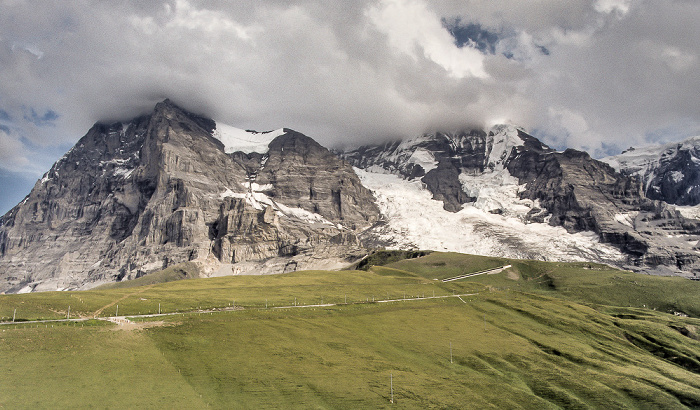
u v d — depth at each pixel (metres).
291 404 122.00
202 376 129.88
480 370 166.38
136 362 132.00
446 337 195.75
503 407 138.12
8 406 103.56
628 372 179.62
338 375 142.62
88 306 178.50
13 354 126.56
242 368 138.12
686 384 176.38
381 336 188.50
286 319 191.50
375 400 130.00
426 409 128.50
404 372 153.00
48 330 144.00
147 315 175.38
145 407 109.88
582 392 159.00
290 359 149.75
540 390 158.25
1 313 157.88
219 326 170.12
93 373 122.31
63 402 107.62
